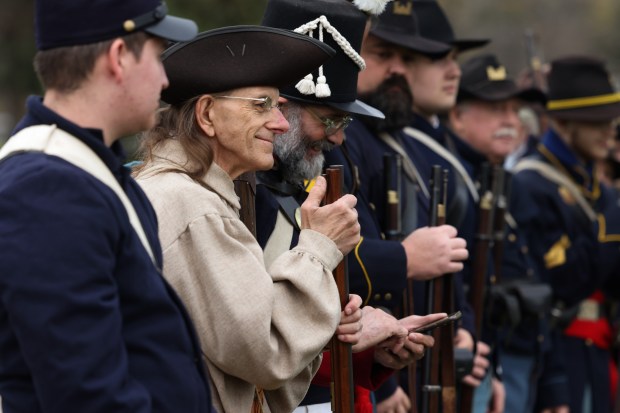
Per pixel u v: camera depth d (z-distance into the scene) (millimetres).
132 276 5723
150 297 5770
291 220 8352
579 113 15156
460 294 11273
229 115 7211
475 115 14578
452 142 12914
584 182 15242
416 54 12164
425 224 10766
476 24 55500
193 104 7234
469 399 11695
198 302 6746
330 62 8555
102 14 5695
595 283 15094
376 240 9461
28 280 5285
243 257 6809
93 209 5484
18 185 5418
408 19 11930
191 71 7156
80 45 5703
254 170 7441
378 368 8961
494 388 13156
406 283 9648
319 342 7059
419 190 10898
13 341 5492
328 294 7223
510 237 13914
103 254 5484
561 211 14852
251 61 7199
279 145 8406
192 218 6828
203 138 7266
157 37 5902
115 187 5758
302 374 7797
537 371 13992
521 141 18250
